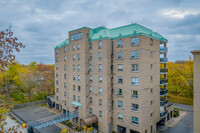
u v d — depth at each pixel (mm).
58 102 46312
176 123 34438
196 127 13039
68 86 40625
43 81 61438
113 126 30297
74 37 35125
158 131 30375
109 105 29891
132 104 27266
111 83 30438
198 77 12953
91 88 32781
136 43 26719
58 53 46156
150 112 28328
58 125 34812
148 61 27797
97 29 35250
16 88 56500
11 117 40250
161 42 33812
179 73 55312
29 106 50938
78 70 34156
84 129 29203
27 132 30281
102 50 30172
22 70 69062
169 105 36562
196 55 13062
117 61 29547
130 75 27422
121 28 31453
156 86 30516
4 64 8766
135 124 26594
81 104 33125
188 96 50562
